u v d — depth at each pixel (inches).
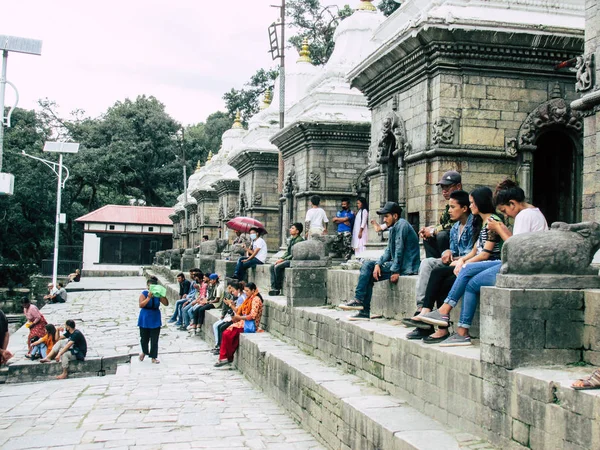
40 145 2253.9
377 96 642.8
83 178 2519.7
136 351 706.2
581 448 207.0
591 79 379.2
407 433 270.7
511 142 538.3
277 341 553.6
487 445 252.8
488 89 537.6
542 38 525.0
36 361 697.6
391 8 1346.0
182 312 893.8
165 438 367.6
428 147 542.9
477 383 263.1
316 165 866.8
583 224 257.9
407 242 423.2
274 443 364.8
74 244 2669.8
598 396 201.2
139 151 2694.4
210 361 657.0
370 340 374.6
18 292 1872.5
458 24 511.5
